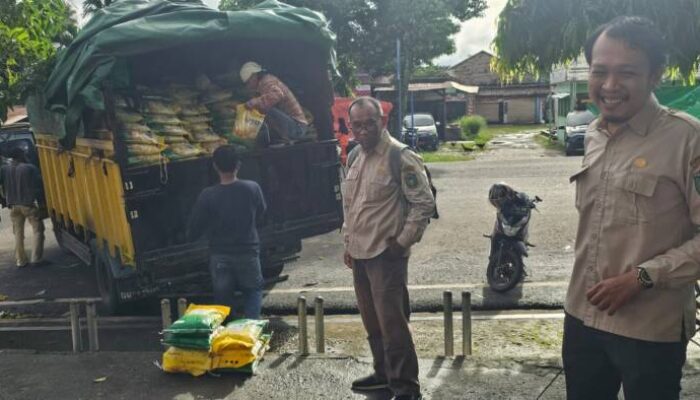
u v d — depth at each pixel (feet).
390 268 13.51
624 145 7.88
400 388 13.83
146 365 17.24
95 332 18.49
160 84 23.07
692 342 17.48
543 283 24.00
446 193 48.47
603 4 15.53
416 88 124.77
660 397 7.95
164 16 19.85
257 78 22.61
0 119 24.63
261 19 20.85
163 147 20.17
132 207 19.69
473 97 169.99
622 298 7.65
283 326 20.83
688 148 7.41
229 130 22.20
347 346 18.85
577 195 8.53
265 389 15.52
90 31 20.56
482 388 14.98
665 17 15.29
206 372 16.31
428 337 19.13
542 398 14.37
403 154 13.25
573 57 17.08
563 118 102.68
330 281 25.77
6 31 23.94
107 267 22.59
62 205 28.71
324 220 24.02
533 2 16.55
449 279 25.09
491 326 19.94
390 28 85.25
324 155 24.00
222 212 17.87
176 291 22.61
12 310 24.35
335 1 80.84
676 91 19.62
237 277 18.34
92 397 15.43
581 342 8.61
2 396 15.61
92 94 18.99
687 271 7.34
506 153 86.79
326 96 24.50
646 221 7.63
